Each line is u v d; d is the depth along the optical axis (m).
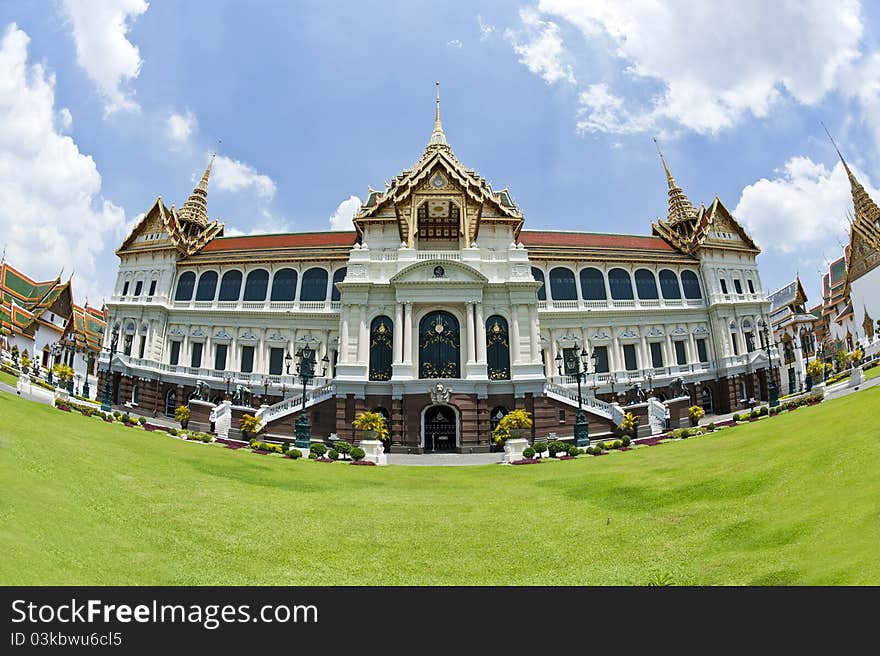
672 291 78.44
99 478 22.89
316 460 41.22
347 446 44.94
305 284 73.19
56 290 87.44
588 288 76.06
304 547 18.91
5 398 34.50
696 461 30.94
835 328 104.75
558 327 73.50
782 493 21.28
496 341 57.28
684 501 23.19
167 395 70.88
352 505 25.31
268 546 18.64
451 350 56.50
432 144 73.75
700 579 15.04
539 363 55.94
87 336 98.25
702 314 77.50
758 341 77.94
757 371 76.06
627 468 32.69
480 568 17.38
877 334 79.38
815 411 39.34
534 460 43.25
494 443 52.22
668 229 88.38
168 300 74.62
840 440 26.09
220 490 25.17
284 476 31.09
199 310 73.00
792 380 93.75
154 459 29.20
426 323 57.16
